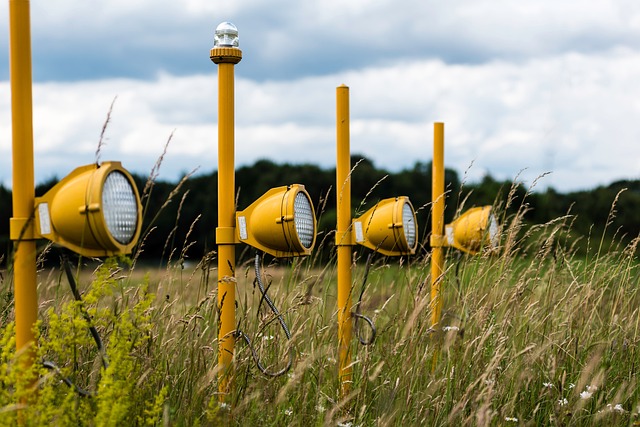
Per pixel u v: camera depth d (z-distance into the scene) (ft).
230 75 13.21
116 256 10.12
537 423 13.35
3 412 8.69
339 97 14.90
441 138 18.33
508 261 16.47
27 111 9.62
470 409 13.08
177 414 11.47
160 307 13.56
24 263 9.66
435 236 17.94
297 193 13.24
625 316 16.07
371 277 17.88
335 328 14.44
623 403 13.97
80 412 9.86
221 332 13.02
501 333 13.87
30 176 9.67
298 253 13.38
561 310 15.65
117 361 10.03
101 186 9.28
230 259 13.20
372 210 15.25
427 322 14.51
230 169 13.19
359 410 12.75
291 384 11.83
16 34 9.55
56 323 9.98
